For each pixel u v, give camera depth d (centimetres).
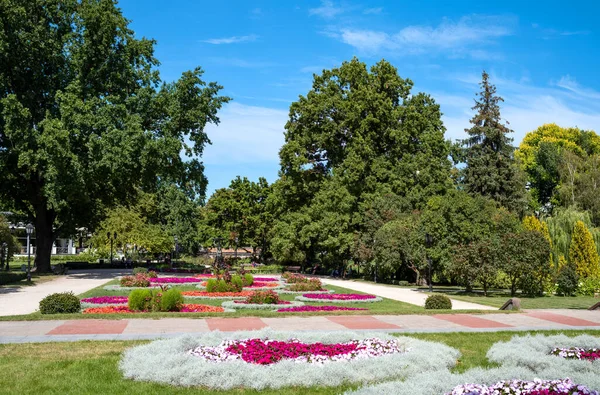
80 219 4191
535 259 2505
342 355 941
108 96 3334
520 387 688
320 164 4788
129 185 3750
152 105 3491
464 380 754
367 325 1373
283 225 4831
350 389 714
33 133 3130
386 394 680
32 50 3256
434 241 2836
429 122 4356
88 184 3341
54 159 2998
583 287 2714
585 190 4734
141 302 1712
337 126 4403
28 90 3384
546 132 6569
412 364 873
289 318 1488
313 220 4306
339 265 4653
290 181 4606
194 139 3734
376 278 3834
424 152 4219
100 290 2548
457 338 1214
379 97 4288
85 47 3347
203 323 1358
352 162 4128
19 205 3938
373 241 3659
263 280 3509
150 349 943
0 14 3116
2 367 868
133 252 5472
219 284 2541
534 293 2656
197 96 3719
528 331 1318
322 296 2445
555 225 3297
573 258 3083
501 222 2886
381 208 3819
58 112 3391
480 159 4912
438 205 2930
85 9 3391
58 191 3122
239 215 6406
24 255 7738
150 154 3241
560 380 734
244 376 797
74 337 1130
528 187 6303
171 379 796
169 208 6575
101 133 3134
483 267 2514
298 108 4666
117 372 851
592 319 1565
